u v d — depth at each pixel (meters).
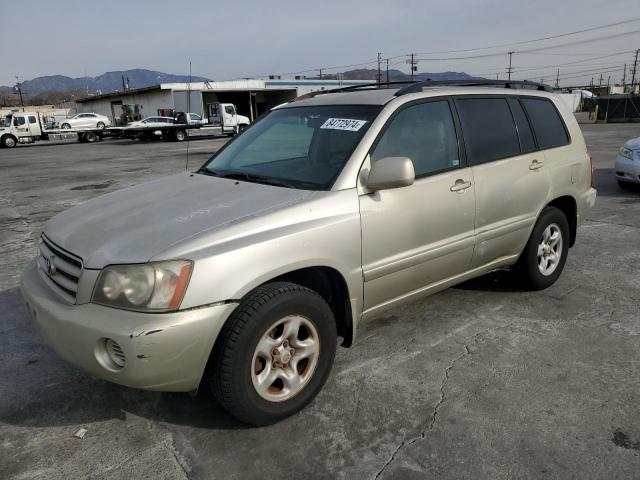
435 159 3.35
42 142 35.19
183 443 2.56
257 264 2.45
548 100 4.39
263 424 2.64
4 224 7.92
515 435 2.56
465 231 3.51
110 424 2.73
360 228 2.87
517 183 3.83
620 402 2.81
